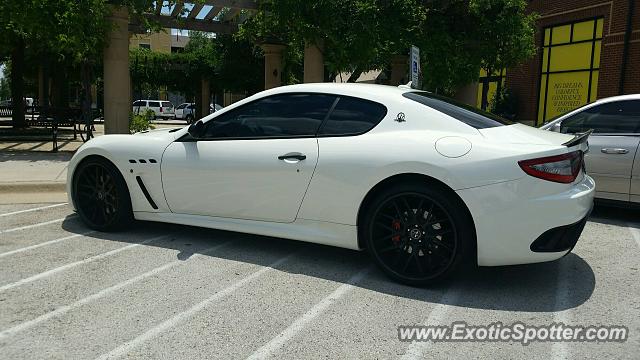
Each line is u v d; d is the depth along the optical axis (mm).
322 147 4004
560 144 3578
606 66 16531
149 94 59844
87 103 13078
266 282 3805
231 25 15430
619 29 16047
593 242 5094
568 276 4043
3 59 19234
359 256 4449
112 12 10758
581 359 2766
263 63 22812
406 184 3670
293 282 3818
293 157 4074
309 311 3311
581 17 17469
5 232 4996
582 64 17750
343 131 4031
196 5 12352
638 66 15570
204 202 4488
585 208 3574
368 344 2891
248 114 4426
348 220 3912
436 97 4320
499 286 3803
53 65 18422
